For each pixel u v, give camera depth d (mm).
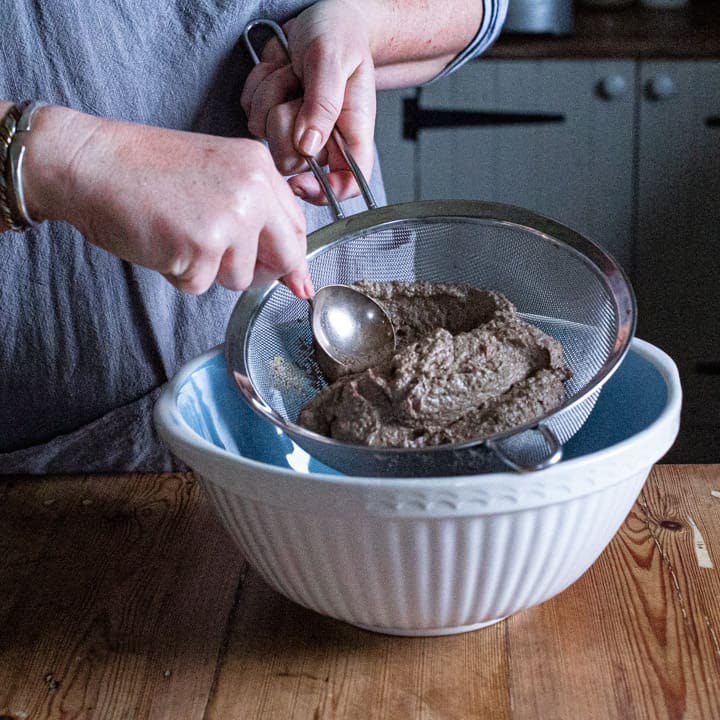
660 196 1920
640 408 728
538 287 766
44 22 844
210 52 911
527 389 674
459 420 668
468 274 796
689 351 2016
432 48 988
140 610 693
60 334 928
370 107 846
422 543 579
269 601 701
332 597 625
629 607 673
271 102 870
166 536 782
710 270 1960
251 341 743
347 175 861
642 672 612
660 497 806
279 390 764
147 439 978
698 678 605
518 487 562
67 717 594
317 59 814
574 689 601
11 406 960
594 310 717
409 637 656
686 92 1846
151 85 907
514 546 588
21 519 812
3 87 857
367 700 600
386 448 614
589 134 1889
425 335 770
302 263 665
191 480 868
